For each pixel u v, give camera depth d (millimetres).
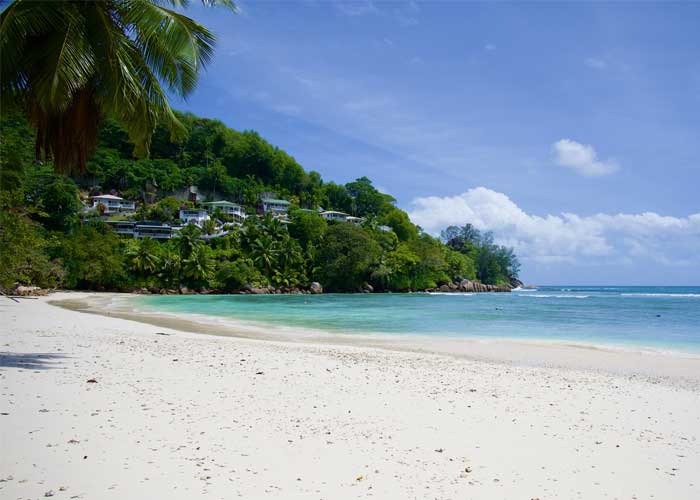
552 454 6031
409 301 58562
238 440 6137
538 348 16906
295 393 8828
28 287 50812
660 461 5871
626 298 72000
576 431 7020
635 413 8133
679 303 54719
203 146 149750
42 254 48594
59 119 10555
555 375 11617
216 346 15047
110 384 8891
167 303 47094
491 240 144000
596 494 4883
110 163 123125
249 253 91312
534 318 31672
